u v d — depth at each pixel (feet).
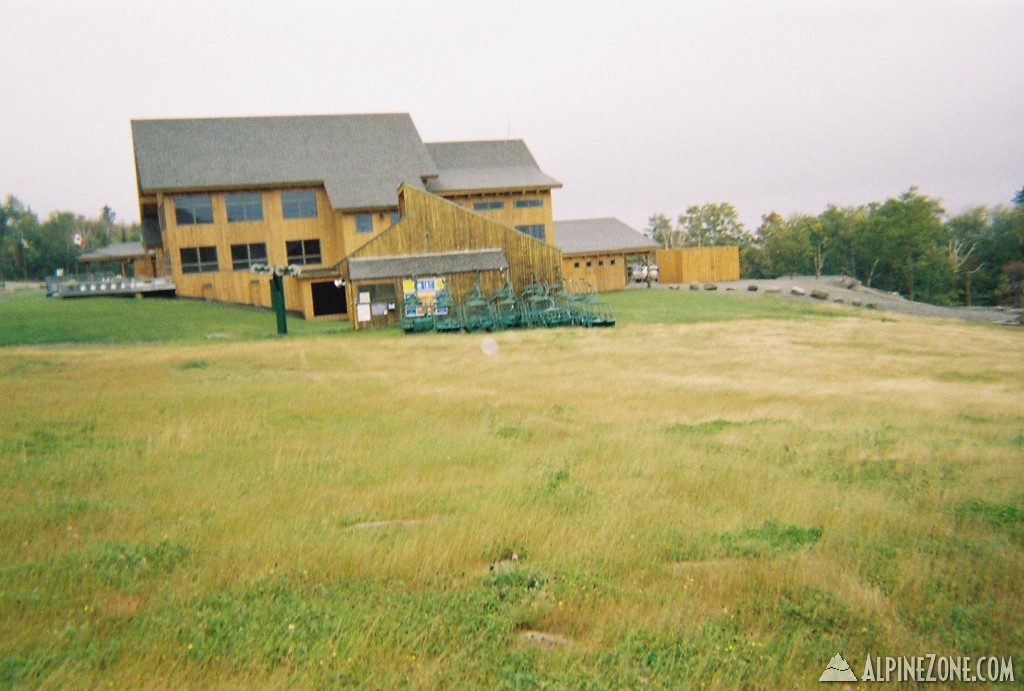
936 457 39.70
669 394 60.29
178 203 157.58
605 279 192.44
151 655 18.49
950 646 20.16
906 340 109.70
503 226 143.43
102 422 45.75
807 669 19.02
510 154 200.85
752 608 22.12
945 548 26.48
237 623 20.10
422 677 18.16
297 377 67.51
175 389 59.06
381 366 76.84
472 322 121.19
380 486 32.94
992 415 53.72
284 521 28.02
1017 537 27.78
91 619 20.20
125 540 25.66
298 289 153.99
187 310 140.15
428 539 26.13
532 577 23.54
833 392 63.16
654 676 18.53
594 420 49.08
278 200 164.14
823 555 25.77
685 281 226.79
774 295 179.01
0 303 138.72
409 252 138.82
